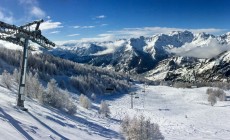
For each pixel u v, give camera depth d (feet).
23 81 94.38
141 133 122.42
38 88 168.04
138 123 123.85
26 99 138.21
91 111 234.79
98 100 489.26
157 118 279.90
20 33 89.30
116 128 156.56
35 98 161.79
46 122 88.02
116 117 247.09
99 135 108.68
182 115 326.03
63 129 88.28
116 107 363.15
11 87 221.66
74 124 111.75
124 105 431.84
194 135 192.75
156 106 426.92
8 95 133.18
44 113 107.04
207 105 452.35
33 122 78.84
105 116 228.22
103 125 153.58
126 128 128.36
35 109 109.50
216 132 214.48
